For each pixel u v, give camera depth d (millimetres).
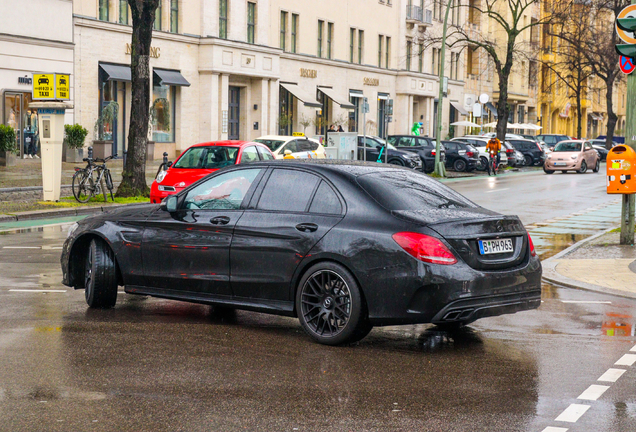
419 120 66750
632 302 9562
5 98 33438
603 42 65812
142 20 22781
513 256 7242
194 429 4949
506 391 5855
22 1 34031
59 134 20438
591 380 6184
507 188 30531
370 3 59344
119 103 39938
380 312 6840
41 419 5090
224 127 44875
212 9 44500
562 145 44875
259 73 47531
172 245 7941
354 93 57656
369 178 7359
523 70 83625
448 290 6680
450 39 70500
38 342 7051
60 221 17766
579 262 12469
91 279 8477
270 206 7559
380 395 5715
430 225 6809
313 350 6988
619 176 13828
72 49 36562
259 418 5172
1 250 12898
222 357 6688
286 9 50562
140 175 23188
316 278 7203
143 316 8273
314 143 28500
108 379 5988
